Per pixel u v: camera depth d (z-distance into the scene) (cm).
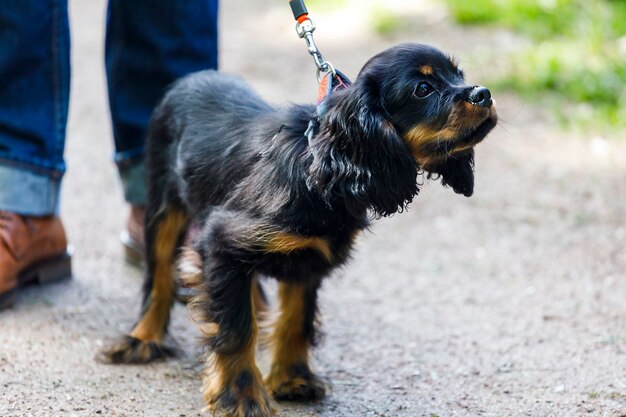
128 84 505
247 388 371
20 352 424
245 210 362
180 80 449
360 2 1116
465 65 869
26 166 474
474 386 412
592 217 623
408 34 997
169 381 410
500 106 800
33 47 462
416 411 388
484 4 1026
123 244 542
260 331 436
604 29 913
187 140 411
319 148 345
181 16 486
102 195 656
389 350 449
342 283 532
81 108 845
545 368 430
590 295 514
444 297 515
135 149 514
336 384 415
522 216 627
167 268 439
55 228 498
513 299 511
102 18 1158
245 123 395
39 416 368
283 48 993
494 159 720
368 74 347
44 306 478
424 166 366
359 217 357
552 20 954
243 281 368
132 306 487
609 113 778
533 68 855
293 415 385
